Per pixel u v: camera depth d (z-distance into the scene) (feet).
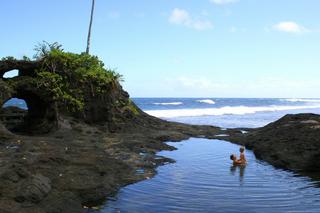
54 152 46.85
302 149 53.26
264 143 63.62
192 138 83.10
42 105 70.64
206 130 95.14
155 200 35.45
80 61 77.00
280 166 52.95
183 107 268.82
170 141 76.64
